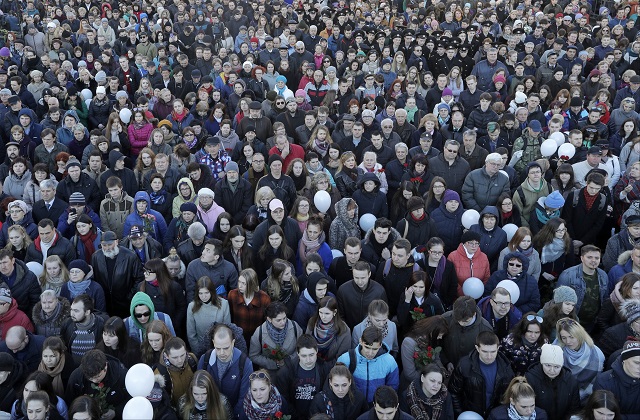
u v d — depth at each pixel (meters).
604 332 6.29
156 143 10.16
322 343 6.01
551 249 7.58
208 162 9.94
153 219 8.09
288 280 6.68
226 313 6.35
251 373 5.46
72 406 4.92
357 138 10.60
